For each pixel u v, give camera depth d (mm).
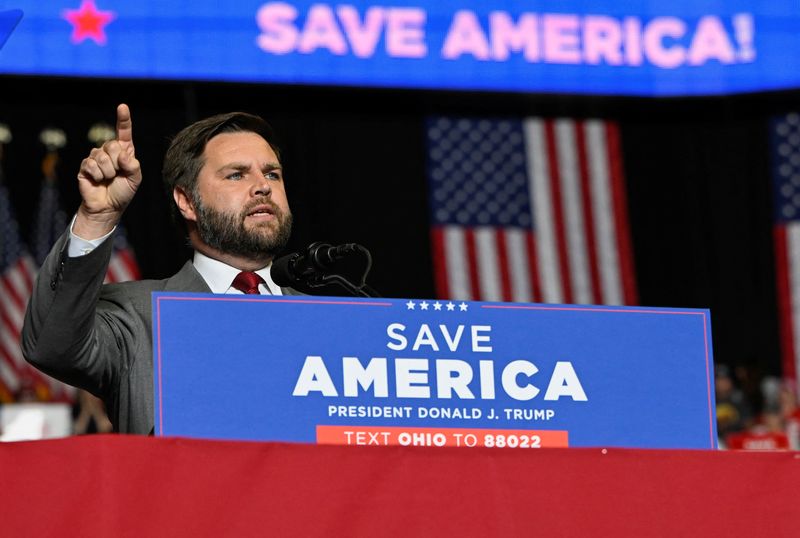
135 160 4793
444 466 4109
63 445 3904
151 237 24609
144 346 5172
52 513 3854
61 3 20125
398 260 26312
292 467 4016
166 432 4281
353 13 21281
